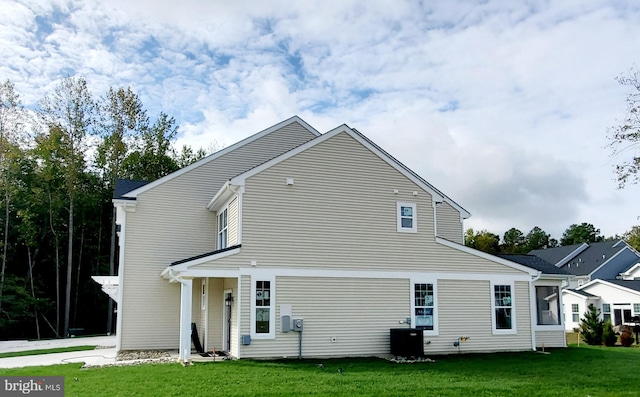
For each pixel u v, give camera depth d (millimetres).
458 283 18656
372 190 18234
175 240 20562
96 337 33312
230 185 16734
